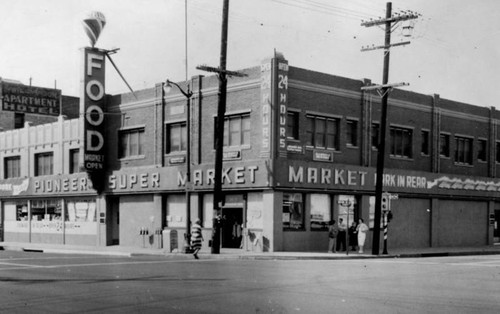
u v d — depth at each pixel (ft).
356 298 40.04
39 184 145.07
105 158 131.75
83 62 128.67
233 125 108.68
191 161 114.83
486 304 37.81
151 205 122.31
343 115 112.27
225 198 109.29
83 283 49.37
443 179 130.11
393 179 119.24
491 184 142.51
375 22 99.25
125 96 128.77
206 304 37.37
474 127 141.18
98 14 129.80
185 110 117.08
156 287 46.19
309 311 34.76
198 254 93.97
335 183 108.27
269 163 99.60
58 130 142.61
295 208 104.32
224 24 94.38
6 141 157.99
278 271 60.80
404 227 123.34
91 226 134.82
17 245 134.92
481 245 141.38
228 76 108.17
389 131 122.11
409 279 53.11
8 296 41.83
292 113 105.19
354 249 109.81
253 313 34.14
